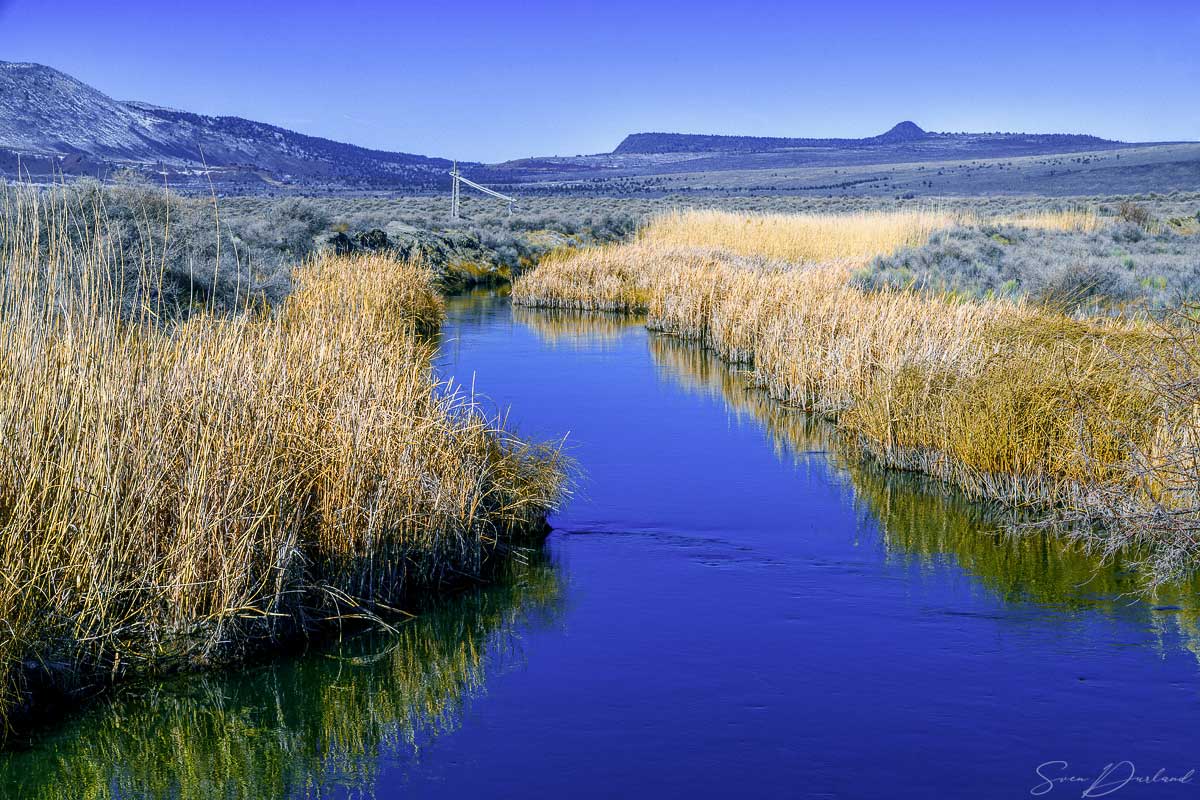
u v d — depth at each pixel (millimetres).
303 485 7605
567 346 21172
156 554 6711
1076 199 68188
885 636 7102
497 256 37938
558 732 5895
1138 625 7238
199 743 5879
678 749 5660
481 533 8711
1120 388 9742
